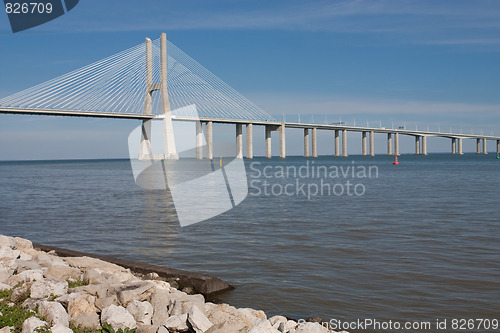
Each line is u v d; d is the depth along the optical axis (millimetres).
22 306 6691
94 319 6344
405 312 7742
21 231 17266
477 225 16750
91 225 18281
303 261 11258
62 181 55438
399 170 77500
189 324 6133
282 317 7016
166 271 9414
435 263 10875
